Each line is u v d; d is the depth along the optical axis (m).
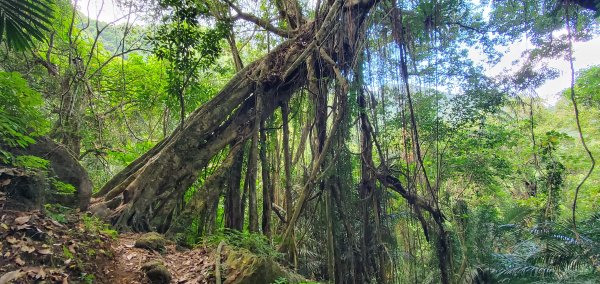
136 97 12.28
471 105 11.86
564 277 9.14
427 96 11.03
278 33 10.23
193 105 10.59
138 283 4.45
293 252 8.13
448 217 12.17
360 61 8.92
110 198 7.16
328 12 8.87
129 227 6.76
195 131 8.16
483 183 13.55
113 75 12.16
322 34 8.62
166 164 7.66
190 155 8.01
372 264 9.50
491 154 13.36
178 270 5.12
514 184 16.42
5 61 8.33
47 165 5.52
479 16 11.13
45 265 3.69
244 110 9.13
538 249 10.05
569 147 17.94
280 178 10.92
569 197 15.95
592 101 14.75
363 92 9.23
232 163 8.54
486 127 13.17
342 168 9.26
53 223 4.39
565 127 18.17
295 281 5.42
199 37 7.34
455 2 9.25
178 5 6.89
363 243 9.41
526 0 9.94
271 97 9.23
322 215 9.38
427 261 11.95
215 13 8.38
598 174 16.61
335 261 8.98
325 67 9.15
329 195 8.96
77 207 5.96
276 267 5.07
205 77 11.51
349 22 8.84
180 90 7.50
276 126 10.21
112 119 12.36
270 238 8.62
